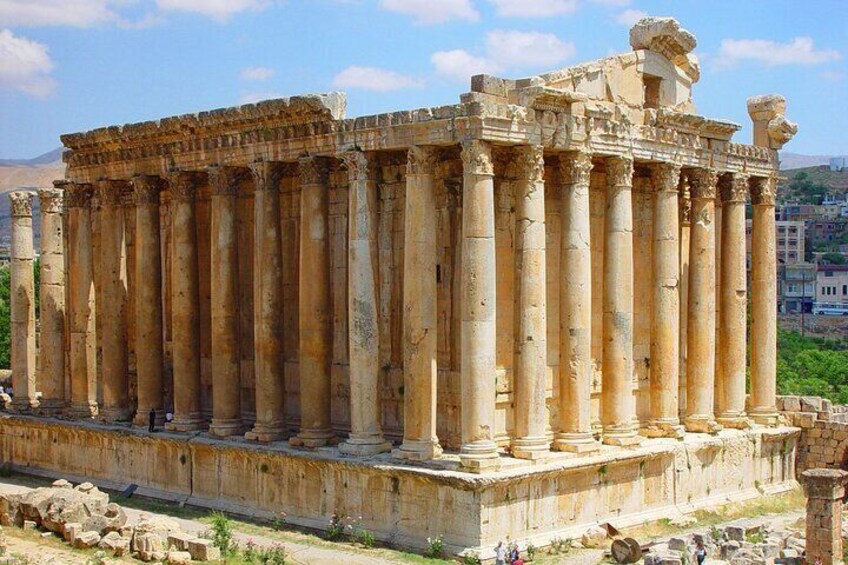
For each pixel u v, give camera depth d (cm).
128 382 5494
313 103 4378
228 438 4819
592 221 4653
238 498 4700
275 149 4650
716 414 5278
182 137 5016
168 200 5425
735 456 5034
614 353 4512
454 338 4303
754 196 5481
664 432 4800
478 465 3931
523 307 4141
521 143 4100
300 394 4806
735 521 4609
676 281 4834
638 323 4894
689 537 4022
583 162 4322
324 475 4353
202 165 4944
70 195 5609
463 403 4009
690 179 5044
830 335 15300
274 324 4716
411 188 4141
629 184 4550
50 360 5812
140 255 5244
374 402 4328
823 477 3778
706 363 5019
